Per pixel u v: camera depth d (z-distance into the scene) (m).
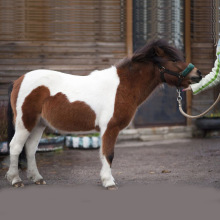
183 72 4.84
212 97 10.03
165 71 4.91
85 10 9.08
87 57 9.14
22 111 4.92
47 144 7.72
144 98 5.01
